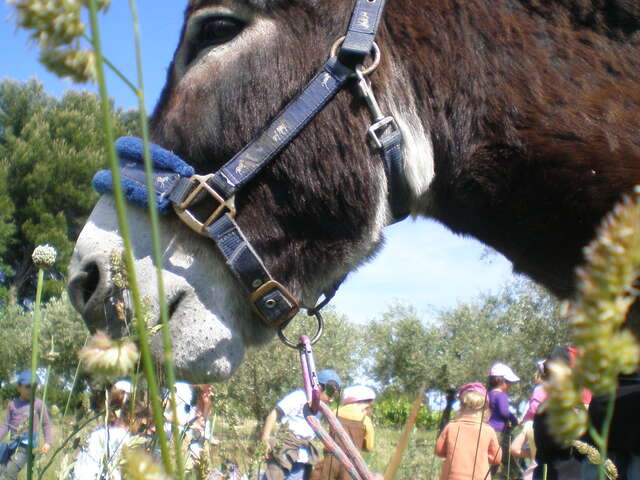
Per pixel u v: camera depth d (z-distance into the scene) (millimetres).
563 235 561
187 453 547
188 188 583
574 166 535
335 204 590
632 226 168
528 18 577
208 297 586
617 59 553
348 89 590
